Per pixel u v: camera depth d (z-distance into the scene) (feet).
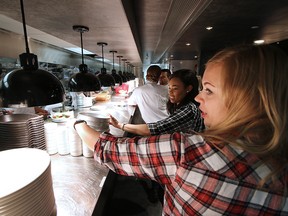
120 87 15.51
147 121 7.59
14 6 3.06
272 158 1.18
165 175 1.53
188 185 1.31
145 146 1.63
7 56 5.86
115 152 1.81
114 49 8.57
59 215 2.66
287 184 1.14
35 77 2.50
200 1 6.10
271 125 1.23
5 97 2.41
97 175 3.67
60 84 2.88
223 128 1.36
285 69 1.25
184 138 1.50
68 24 4.17
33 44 7.20
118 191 7.42
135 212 6.44
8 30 5.76
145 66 35.70
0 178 2.01
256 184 1.14
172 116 4.28
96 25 4.26
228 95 1.35
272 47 1.34
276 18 8.38
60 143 4.35
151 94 7.27
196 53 20.42
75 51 11.13
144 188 7.55
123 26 4.34
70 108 8.65
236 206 1.17
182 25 9.19
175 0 5.62
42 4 2.97
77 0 2.81
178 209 1.41
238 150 1.24
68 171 3.79
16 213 1.78
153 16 6.95
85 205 2.87
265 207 1.13
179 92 4.43
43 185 2.10
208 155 1.30
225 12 7.48
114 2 2.89
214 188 1.21
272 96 1.22
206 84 1.54
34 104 2.47
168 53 20.52
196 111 4.28
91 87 5.62
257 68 1.26
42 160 2.35
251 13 7.65
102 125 4.48
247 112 1.29
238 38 12.77
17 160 2.36
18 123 3.36
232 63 1.34
